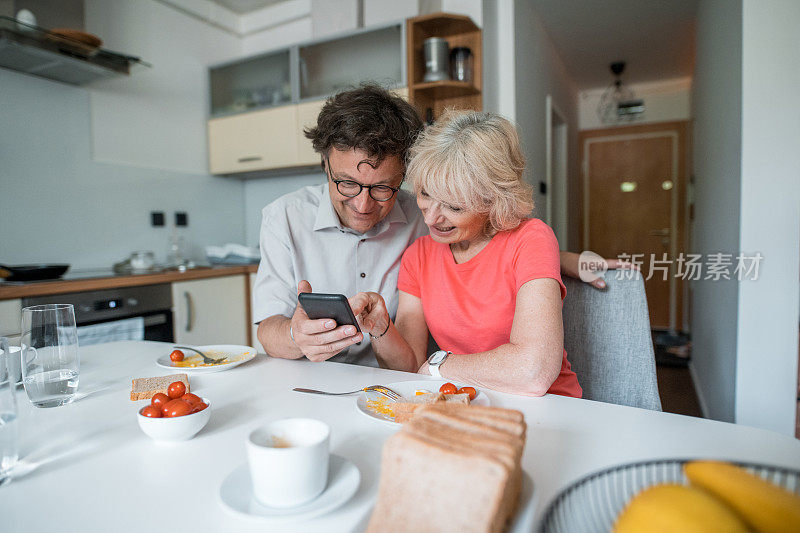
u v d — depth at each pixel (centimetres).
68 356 81
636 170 513
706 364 270
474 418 50
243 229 360
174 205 305
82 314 198
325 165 122
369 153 106
